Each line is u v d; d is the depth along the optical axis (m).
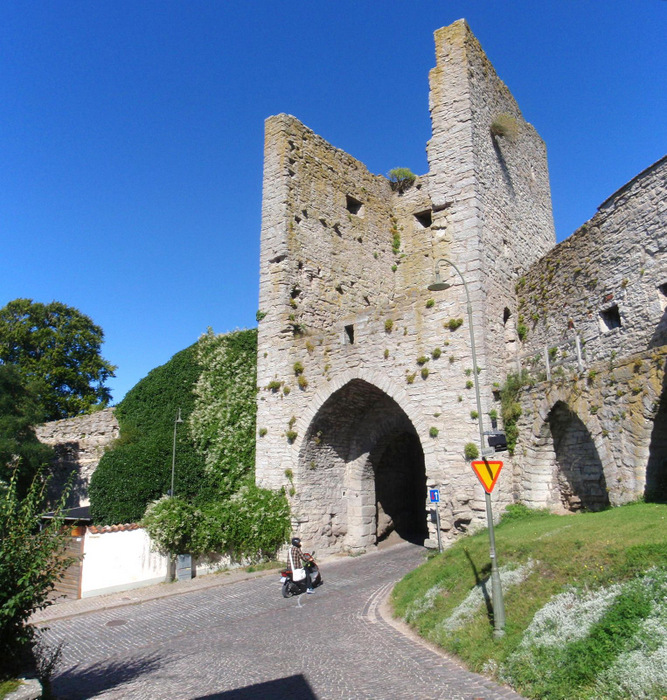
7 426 24.02
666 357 10.66
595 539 8.91
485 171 19.80
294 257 21.44
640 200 13.75
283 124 22.23
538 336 18.00
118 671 9.59
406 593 12.05
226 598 15.24
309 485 19.98
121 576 17.09
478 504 15.64
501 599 8.19
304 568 15.13
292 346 20.67
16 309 39.50
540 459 15.18
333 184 23.64
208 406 23.14
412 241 25.25
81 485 26.80
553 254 17.53
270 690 7.67
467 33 20.44
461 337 17.14
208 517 18.42
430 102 20.41
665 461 10.92
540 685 6.36
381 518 23.17
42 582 7.47
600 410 12.40
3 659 7.19
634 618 6.50
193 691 8.00
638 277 13.67
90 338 40.75
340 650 9.43
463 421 16.48
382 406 20.98
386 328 18.55
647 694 5.43
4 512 7.57
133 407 25.89
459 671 7.60
